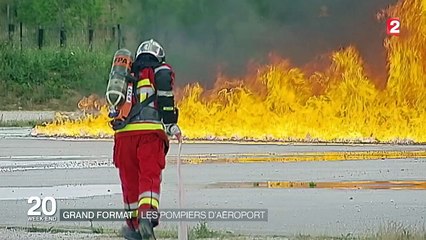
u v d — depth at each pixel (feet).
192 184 148.46
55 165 180.75
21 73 479.00
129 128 88.89
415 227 102.89
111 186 144.46
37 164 183.01
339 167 176.14
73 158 197.36
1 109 443.73
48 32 491.31
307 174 163.84
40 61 482.28
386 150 218.79
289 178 157.17
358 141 253.65
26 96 463.42
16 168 175.01
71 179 154.81
